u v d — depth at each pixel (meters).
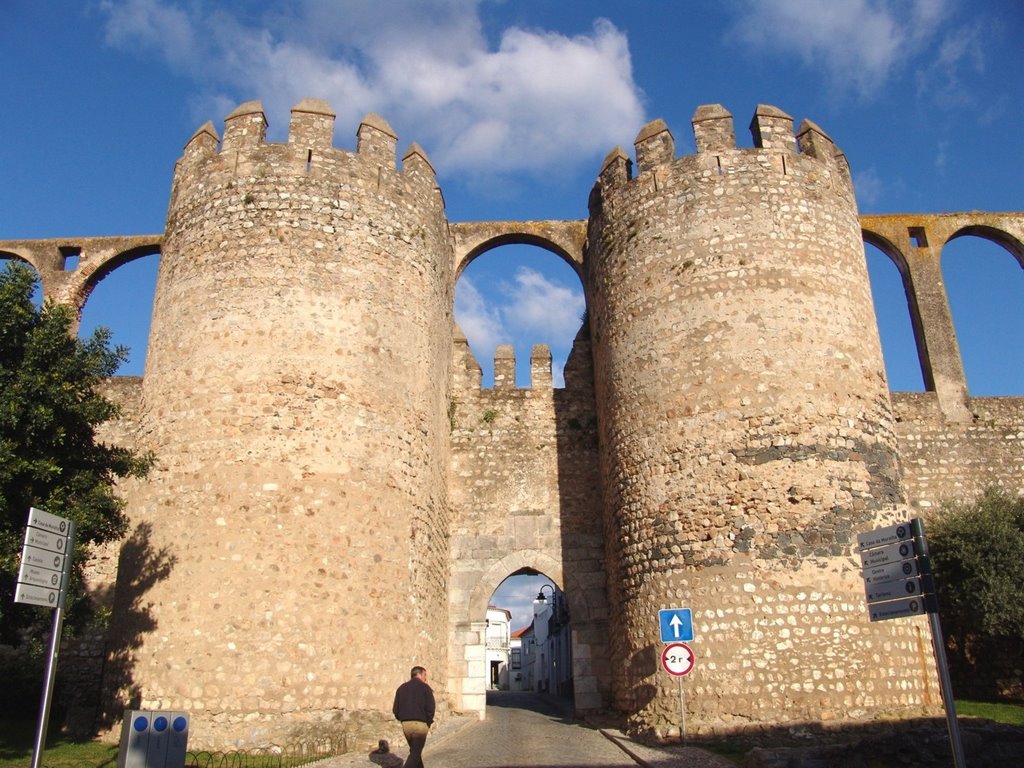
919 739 10.09
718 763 11.61
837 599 14.95
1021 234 25.03
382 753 13.14
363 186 18.11
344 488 15.73
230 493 15.13
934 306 24.17
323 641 14.60
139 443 16.39
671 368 17.30
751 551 15.34
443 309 21.16
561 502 21.77
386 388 17.06
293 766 11.58
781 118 18.72
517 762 12.16
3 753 12.23
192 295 16.81
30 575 7.87
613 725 18.14
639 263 18.56
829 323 17.02
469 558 21.34
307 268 16.88
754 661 14.69
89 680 19.12
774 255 17.31
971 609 18.25
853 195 19.27
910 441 22.45
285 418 15.74
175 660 14.16
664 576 16.27
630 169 20.06
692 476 16.36
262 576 14.64
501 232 24.14
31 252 24.73
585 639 20.23
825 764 10.54
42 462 11.18
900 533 7.93
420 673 10.87
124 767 9.00
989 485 21.12
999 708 16.36
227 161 17.78
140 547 15.27
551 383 23.14
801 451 15.86
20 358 11.91
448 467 21.80
